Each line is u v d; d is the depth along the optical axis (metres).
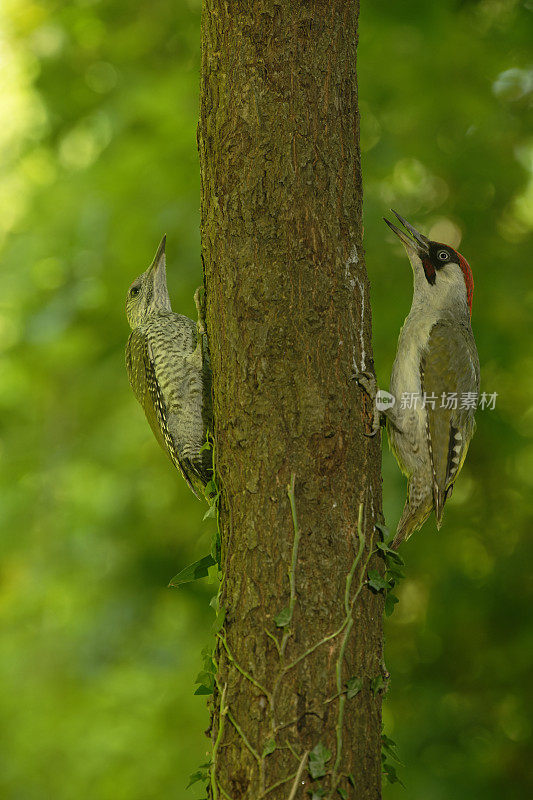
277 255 5.52
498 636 12.85
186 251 12.96
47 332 14.27
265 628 5.24
